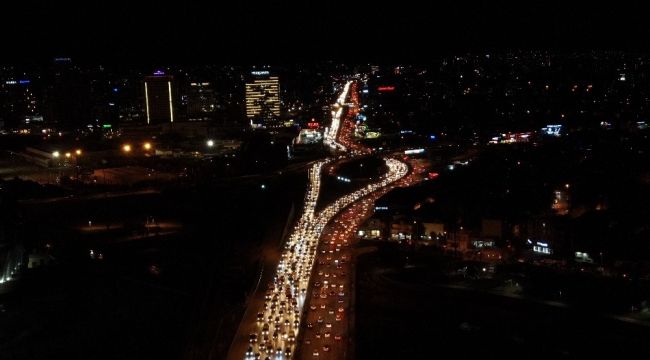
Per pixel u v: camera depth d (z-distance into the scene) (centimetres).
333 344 13738
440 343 13862
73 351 13312
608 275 17650
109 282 17050
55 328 14425
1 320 14675
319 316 15438
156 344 13725
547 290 16588
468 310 15762
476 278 17925
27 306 15438
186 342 13850
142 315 15162
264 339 14088
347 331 14462
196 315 15338
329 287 17562
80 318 14988
